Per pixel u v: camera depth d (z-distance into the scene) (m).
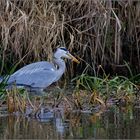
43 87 15.80
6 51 16.84
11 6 16.48
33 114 12.40
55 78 16.06
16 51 16.58
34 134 10.27
